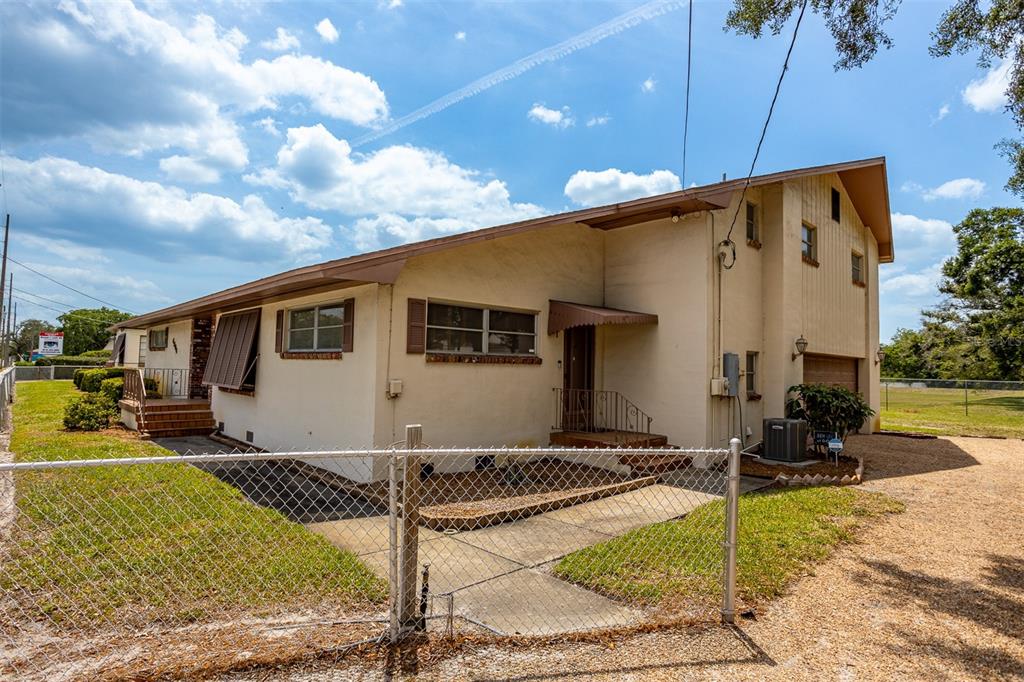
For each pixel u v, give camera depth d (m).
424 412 8.12
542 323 9.88
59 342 50.78
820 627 3.60
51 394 21.92
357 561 4.40
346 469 8.01
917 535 5.78
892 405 25.88
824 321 12.71
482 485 7.61
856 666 3.10
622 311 10.27
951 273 31.56
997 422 19.11
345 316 8.28
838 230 13.58
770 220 11.20
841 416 10.39
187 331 15.88
